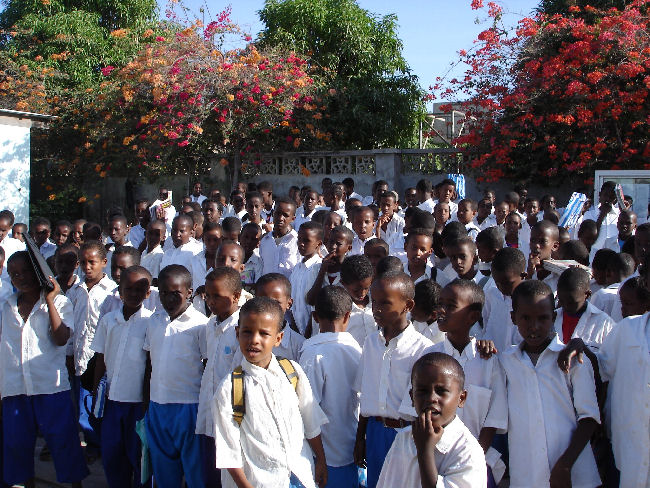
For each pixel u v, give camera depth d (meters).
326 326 3.82
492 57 11.55
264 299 3.06
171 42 13.00
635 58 10.15
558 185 11.45
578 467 3.17
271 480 2.96
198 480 4.03
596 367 3.39
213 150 14.09
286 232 6.46
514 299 3.25
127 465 4.41
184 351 4.08
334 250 4.98
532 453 3.13
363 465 3.73
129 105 13.48
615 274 4.43
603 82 10.52
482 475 2.58
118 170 14.57
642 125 10.55
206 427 3.87
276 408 3.01
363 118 14.16
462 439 2.60
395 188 12.65
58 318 4.32
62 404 4.42
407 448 2.71
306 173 13.41
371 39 15.64
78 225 7.66
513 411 3.21
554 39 11.14
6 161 10.91
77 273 6.67
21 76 15.41
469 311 3.34
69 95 15.02
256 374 3.02
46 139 14.73
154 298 5.23
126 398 4.31
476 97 11.60
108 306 4.99
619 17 10.42
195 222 7.34
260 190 9.96
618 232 6.80
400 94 15.00
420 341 3.50
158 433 4.03
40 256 4.30
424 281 4.06
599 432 3.46
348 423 3.77
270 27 15.80
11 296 4.41
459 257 4.53
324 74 14.82
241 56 13.01
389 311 3.46
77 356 5.27
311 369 3.69
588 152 10.73
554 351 3.20
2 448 4.43
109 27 18.45
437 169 12.52
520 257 4.15
